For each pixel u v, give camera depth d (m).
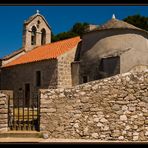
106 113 13.89
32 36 40.75
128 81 14.07
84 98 13.95
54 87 30.17
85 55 29.92
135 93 14.00
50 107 13.93
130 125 13.86
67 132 13.84
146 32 29.61
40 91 14.04
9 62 38.12
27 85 33.56
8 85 36.03
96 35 29.33
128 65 27.45
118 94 13.98
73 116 13.88
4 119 13.99
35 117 15.80
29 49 40.19
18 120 14.59
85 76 29.61
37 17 40.72
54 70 30.31
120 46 28.25
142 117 13.91
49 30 41.34
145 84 14.06
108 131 13.81
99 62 28.48
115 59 27.14
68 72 30.72
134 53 28.20
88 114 13.89
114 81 14.05
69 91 14.00
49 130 13.82
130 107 13.94
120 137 13.78
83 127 13.84
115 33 28.58
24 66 34.00
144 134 13.84
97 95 13.97
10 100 14.50
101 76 27.94
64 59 30.62
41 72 31.73
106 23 29.77
